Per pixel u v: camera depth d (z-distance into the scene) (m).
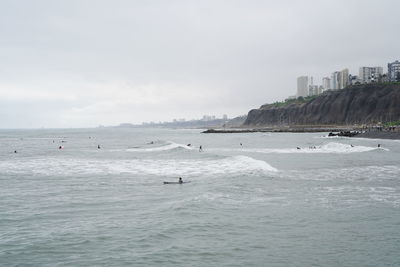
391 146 66.31
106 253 12.46
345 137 106.75
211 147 70.00
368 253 12.38
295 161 40.34
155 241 13.58
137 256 12.18
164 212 17.69
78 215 17.44
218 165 36.19
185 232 14.57
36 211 18.31
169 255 12.26
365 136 103.62
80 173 32.28
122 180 28.11
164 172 32.16
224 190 22.95
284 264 11.53
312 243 13.33
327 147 62.16
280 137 118.19
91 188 24.75
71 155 52.81
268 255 12.23
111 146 76.81
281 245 13.14
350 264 11.50
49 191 23.75
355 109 188.12
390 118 167.00
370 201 19.86
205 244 13.25
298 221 16.02
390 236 14.05
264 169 32.38
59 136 161.25
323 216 16.80
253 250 12.67
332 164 37.19
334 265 11.43
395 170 32.41
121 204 19.72
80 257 12.13
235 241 13.55
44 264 11.59
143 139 118.62
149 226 15.40
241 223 15.74
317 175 29.23
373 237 13.95
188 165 37.00
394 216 16.78
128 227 15.30
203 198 20.55
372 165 36.31
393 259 11.88
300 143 81.56
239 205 18.94
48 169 35.41
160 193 22.72
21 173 32.66
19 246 13.16
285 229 14.91
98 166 37.50
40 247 13.05
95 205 19.55
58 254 12.41
